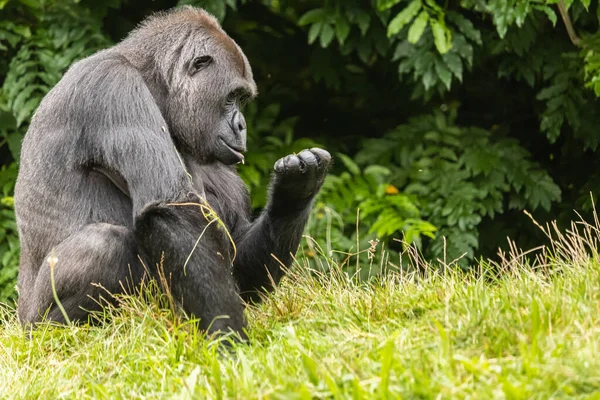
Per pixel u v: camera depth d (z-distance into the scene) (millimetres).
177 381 7754
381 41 18578
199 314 9406
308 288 10961
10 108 18188
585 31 18578
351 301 9891
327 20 17734
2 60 19531
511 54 18938
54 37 18422
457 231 18156
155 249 9586
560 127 18922
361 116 21406
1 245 18344
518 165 18781
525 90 20625
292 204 10812
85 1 18594
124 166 10117
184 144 10891
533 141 20922
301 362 7680
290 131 19422
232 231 11711
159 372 8312
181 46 10953
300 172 10242
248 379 7297
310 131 21375
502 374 6770
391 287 10109
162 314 9695
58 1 18406
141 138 10102
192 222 9586
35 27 18922
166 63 10922
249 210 12195
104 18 19828
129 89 10359
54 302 10242
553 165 20766
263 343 9453
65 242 10258
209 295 9391
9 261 18047
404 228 17344
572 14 18609
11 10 18938
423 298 9531
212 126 10789
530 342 7488
